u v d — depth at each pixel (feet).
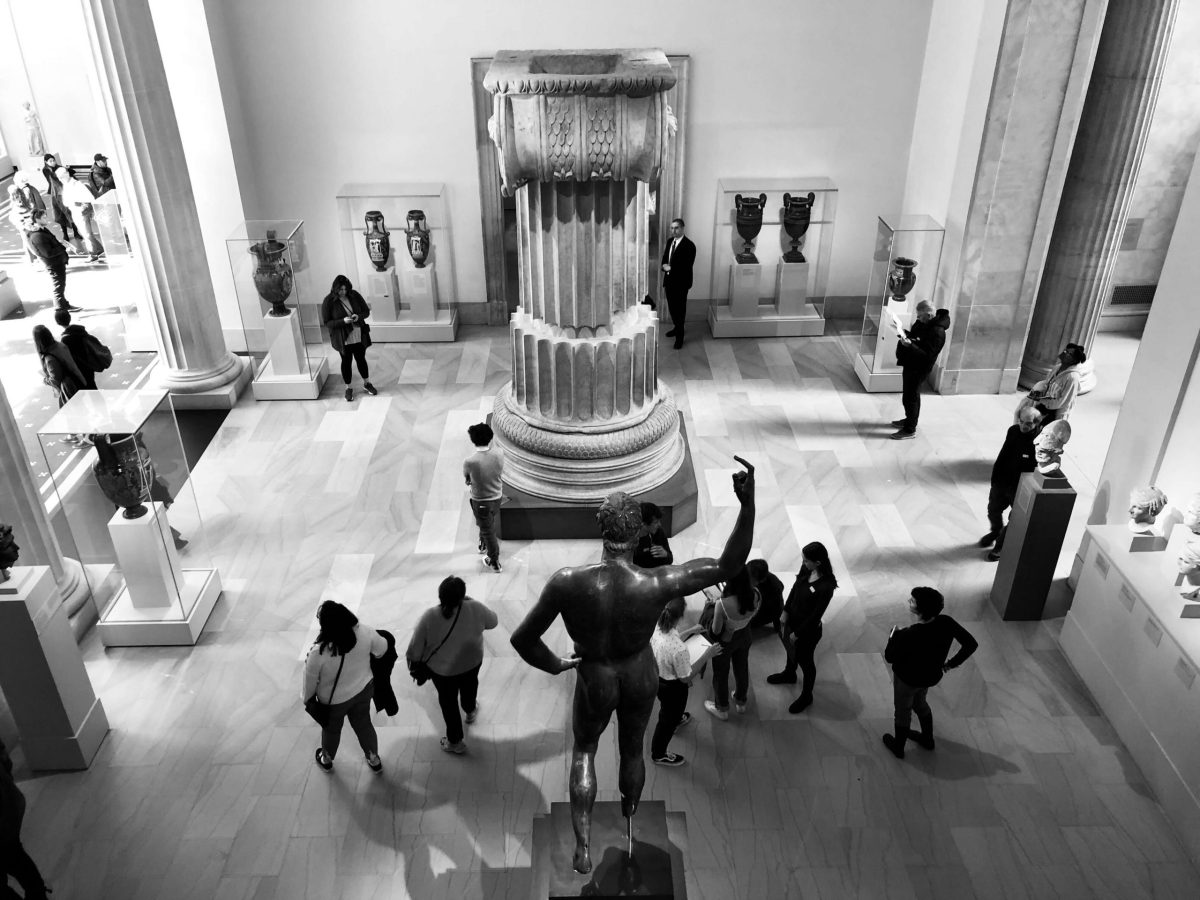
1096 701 23.25
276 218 40.27
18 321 41.57
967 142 33.53
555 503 28.73
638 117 23.81
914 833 20.08
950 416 35.32
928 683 20.49
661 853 16.34
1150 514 22.67
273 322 35.29
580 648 14.46
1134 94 31.76
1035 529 24.32
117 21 30.27
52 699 20.57
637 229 27.45
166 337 35.09
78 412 23.82
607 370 28.02
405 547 28.50
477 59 37.27
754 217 38.75
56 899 18.76
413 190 39.29
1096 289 35.14
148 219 33.06
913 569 27.68
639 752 15.51
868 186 40.42
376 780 21.25
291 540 28.84
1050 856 19.62
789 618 21.95
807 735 22.39
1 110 48.96
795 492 31.01
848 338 41.22
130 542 23.94
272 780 21.29
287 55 37.06
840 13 37.01
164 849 19.76
